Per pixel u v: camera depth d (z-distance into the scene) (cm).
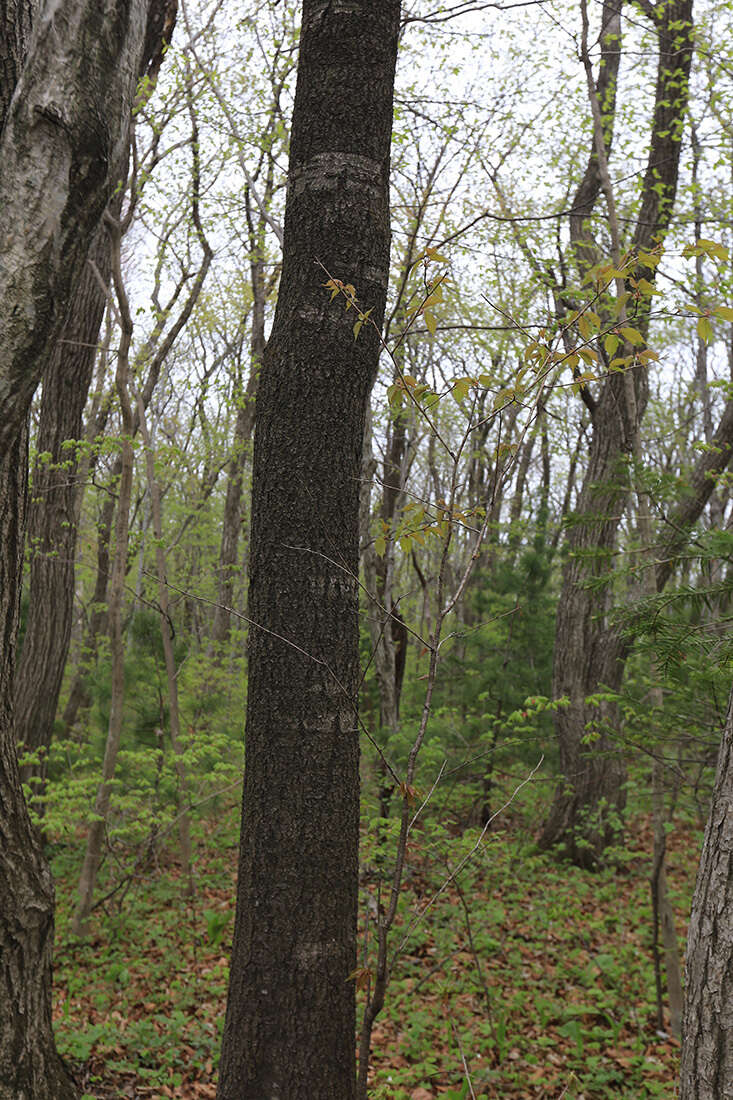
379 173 305
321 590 282
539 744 934
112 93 205
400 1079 458
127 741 848
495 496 265
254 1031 266
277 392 294
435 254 275
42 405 880
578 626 952
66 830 714
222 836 1033
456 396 270
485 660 1020
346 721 281
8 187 197
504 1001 572
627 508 562
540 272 852
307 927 268
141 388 965
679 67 841
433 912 696
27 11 250
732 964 216
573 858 950
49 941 257
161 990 596
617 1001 576
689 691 444
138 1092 439
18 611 264
